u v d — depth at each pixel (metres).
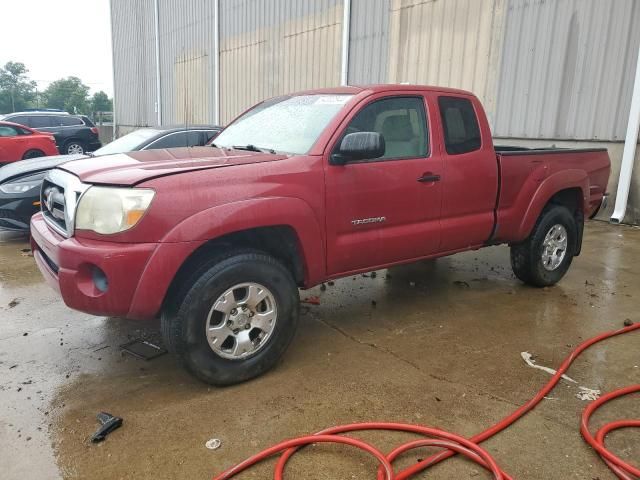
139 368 3.52
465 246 4.53
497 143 10.37
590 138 8.91
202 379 3.15
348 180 3.62
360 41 12.95
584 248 7.00
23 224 6.73
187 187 2.98
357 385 3.29
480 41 10.32
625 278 5.64
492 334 4.11
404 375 3.43
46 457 2.58
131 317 2.97
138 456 2.59
